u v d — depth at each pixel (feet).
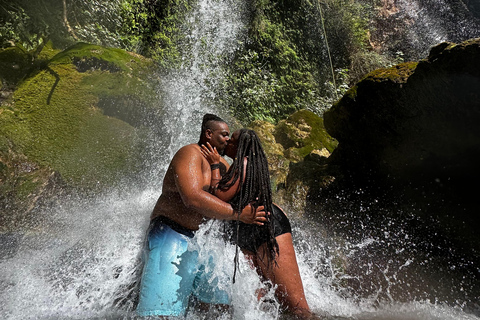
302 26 40.01
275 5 38.58
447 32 44.42
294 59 37.24
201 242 10.19
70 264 11.40
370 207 15.66
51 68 19.35
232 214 9.80
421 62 13.57
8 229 14.21
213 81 29.99
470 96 12.54
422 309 11.25
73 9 24.84
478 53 11.86
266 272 10.48
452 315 11.02
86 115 18.52
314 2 41.04
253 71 33.04
